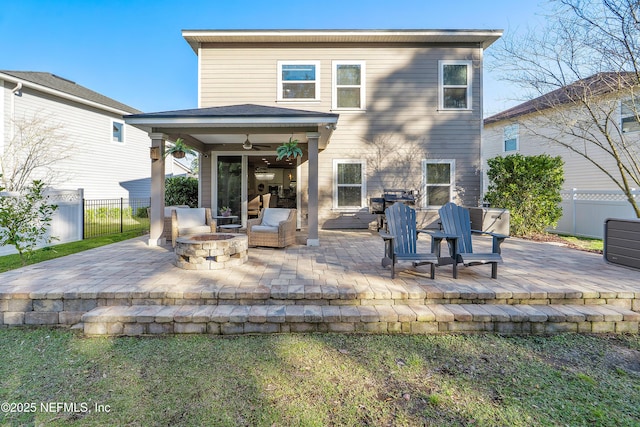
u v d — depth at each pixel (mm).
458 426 2025
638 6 5938
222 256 4703
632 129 8828
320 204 9820
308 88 9656
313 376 2588
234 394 2352
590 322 3412
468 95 9680
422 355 2926
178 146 6410
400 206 4715
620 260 4910
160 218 6754
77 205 8000
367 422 2062
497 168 8922
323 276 4332
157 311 3449
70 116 12836
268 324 3369
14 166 10680
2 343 3195
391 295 3658
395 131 9734
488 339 3242
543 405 2232
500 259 4121
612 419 2098
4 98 10609
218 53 9547
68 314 3637
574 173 11078
